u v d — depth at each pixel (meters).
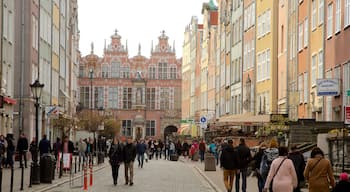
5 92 51.81
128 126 157.62
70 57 91.56
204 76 113.25
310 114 48.03
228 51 86.94
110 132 109.25
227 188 29.33
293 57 55.00
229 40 86.31
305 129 38.66
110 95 157.25
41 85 34.41
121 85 157.38
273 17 63.47
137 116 157.25
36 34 62.72
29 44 59.41
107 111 148.88
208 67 107.88
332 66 42.28
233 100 82.56
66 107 83.69
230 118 55.28
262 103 66.88
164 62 158.88
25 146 44.31
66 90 86.38
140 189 32.62
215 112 98.94
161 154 91.94
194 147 74.50
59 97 78.88
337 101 40.78
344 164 27.03
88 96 156.25
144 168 55.12
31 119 60.09
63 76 83.06
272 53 63.53
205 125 67.69
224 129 63.81
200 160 70.69
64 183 35.88
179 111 158.00
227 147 29.19
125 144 35.00
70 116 83.56
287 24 58.06
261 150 26.67
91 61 156.25
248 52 73.88
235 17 82.06
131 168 35.16
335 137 28.30
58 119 67.62
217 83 97.81
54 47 74.50
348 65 38.38
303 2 51.34
